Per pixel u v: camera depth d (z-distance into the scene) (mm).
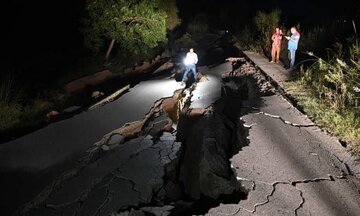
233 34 23562
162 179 6727
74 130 9430
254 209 4660
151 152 7852
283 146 6293
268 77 11227
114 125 9625
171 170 7230
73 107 11875
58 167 7691
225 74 13477
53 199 6551
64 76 15414
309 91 9016
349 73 8000
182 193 6695
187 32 26656
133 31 16219
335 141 6434
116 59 18062
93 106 11242
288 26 19891
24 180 7238
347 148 6172
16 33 19750
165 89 12516
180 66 16031
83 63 17062
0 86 12398
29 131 10031
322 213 4535
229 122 8859
